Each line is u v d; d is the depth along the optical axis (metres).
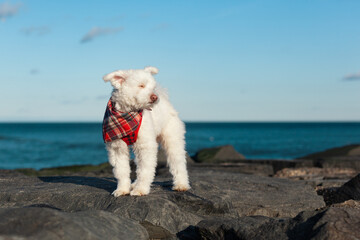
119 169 5.52
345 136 76.38
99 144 50.72
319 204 6.64
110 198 5.36
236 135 83.12
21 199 5.80
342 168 12.89
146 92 5.27
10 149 41.59
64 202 5.58
